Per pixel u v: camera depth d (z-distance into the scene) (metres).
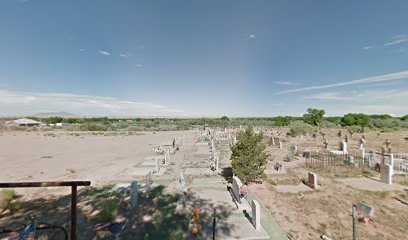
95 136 42.34
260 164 12.60
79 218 8.38
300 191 11.28
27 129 58.25
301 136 35.66
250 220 8.21
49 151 24.53
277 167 15.58
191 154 22.95
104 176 14.51
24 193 11.02
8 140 34.88
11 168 16.52
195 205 9.61
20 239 5.90
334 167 16.11
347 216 8.66
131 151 24.78
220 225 7.83
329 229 7.75
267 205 9.61
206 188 11.99
